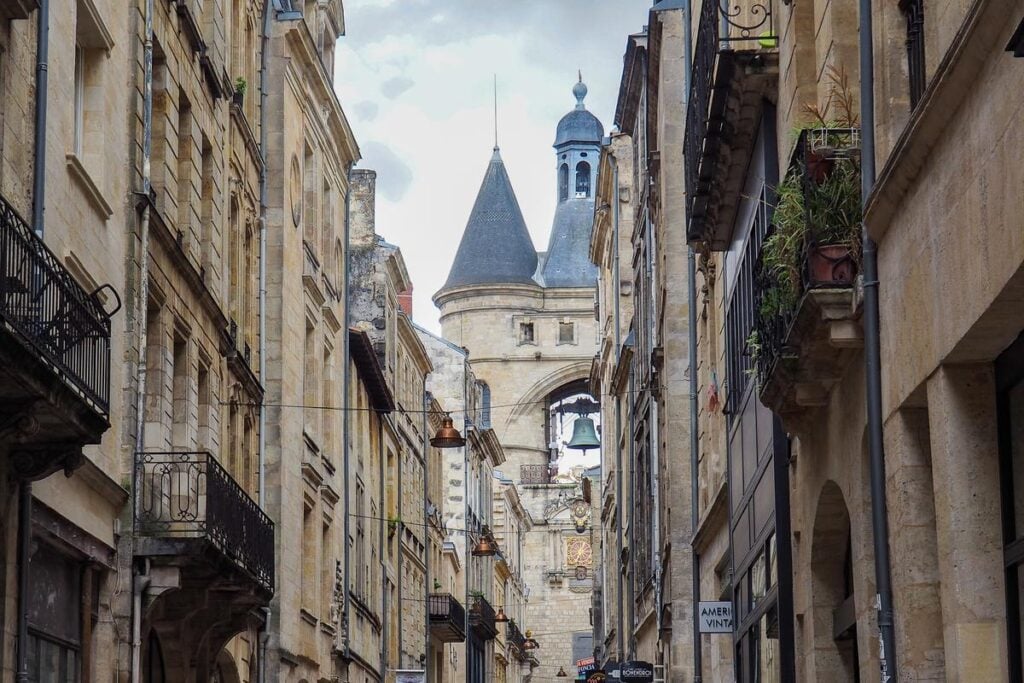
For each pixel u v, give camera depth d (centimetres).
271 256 3956
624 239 6425
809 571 2025
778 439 2234
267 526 3247
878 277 1608
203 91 3225
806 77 1989
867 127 1616
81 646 2420
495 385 12975
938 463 1427
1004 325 1306
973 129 1285
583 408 13988
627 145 6438
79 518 2359
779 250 1775
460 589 8612
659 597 4547
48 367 1775
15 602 2006
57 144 2228
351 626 5025
